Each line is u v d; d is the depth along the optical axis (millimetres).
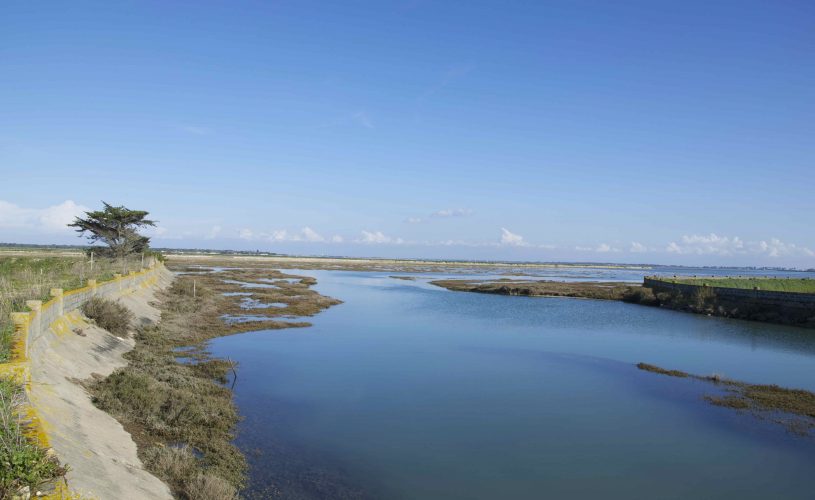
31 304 16359
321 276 117375
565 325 47000
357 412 20594
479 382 25859
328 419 19562
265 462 15164
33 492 7914
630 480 15281
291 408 20562
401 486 14367
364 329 41594
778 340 40406
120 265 45875
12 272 39812
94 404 15211
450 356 31938
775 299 52656
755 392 25000
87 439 11805
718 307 56344
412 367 28672
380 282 101688
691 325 48094
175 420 16469
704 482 15266
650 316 54406
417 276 130000
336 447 16875
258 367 27109
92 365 18641
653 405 22703
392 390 23969
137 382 17734
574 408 22016
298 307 53250
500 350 34375
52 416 11641
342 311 53000
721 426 20156
